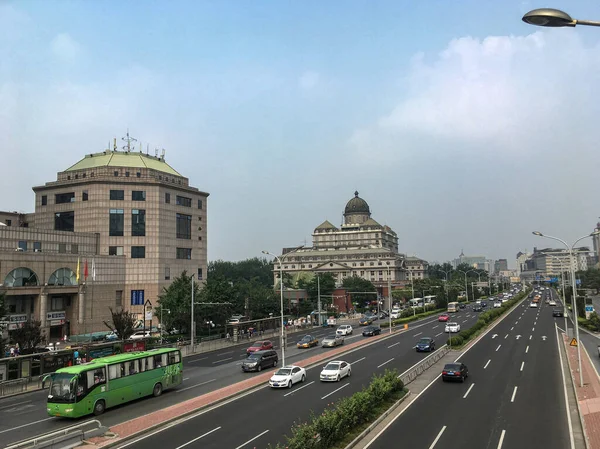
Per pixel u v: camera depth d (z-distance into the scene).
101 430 22.98
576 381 33.59
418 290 149.50
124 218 83.75
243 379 38.78
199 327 70.25
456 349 51.84
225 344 66.44
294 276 167.62
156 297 83.44
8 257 63.75
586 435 21.36
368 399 24.77
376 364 44.53
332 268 178.88
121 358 31.00
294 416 26.28
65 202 85.38
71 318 72.69
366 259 181.62
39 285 67.06
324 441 19.44
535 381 34.34
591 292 170.00
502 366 40.97
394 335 71.31
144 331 69.44
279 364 46.91
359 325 93.25
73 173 88.06
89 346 45.41
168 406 29.81
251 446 21.16
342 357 50.19
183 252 91.00
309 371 42.00
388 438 21.73
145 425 24.75
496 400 28.86
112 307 79.25
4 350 45.75
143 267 83.56
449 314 107.81
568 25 12.18
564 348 51.03
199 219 95.25
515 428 23.06
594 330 67.25
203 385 36.72
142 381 31.89
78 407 27.17
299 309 110.94
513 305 122.38
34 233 71.88
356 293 123.00
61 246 75.94
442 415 25.61
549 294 191.12
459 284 168.12
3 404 32.97
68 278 72.31
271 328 83.44
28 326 48.78
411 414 25.91
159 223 85.62
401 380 30.92
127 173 86.94
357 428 22.72
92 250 80.88
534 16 12.05
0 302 48.22
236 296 82.44
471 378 36.06
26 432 25.08
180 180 94.88
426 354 50.34
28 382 39.22
